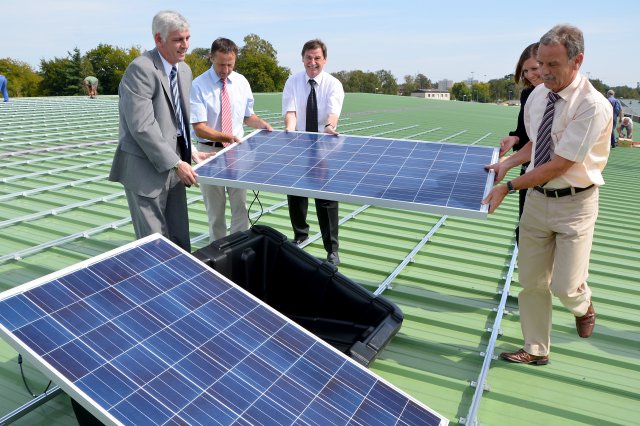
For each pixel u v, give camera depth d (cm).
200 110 500
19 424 289
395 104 2720
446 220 718
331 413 238
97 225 607
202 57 8656
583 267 341
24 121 1426
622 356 398
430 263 554
